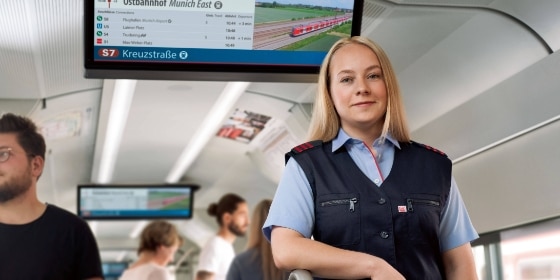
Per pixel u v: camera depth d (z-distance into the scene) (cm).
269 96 752
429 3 460
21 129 330
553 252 492
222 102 780
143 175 1255
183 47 405
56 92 712
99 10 399
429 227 197
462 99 559
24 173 326
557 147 429
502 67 504
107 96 742
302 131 800
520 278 529
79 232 330
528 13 450
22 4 483
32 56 594
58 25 527
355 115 203
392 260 190
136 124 880
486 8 458
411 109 602
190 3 405
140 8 402
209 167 1195
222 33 408
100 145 985
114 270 2569
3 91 701
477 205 525
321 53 418
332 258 181
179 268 2094
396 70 568
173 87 718
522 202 469
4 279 312
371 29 509
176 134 941
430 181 202
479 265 573
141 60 402
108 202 1309
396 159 205
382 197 195
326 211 195
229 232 663
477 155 518
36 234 321
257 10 410
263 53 412
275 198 201
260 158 1052
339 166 201
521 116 460
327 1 416
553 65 432
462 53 517
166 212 1322
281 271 430
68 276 325
